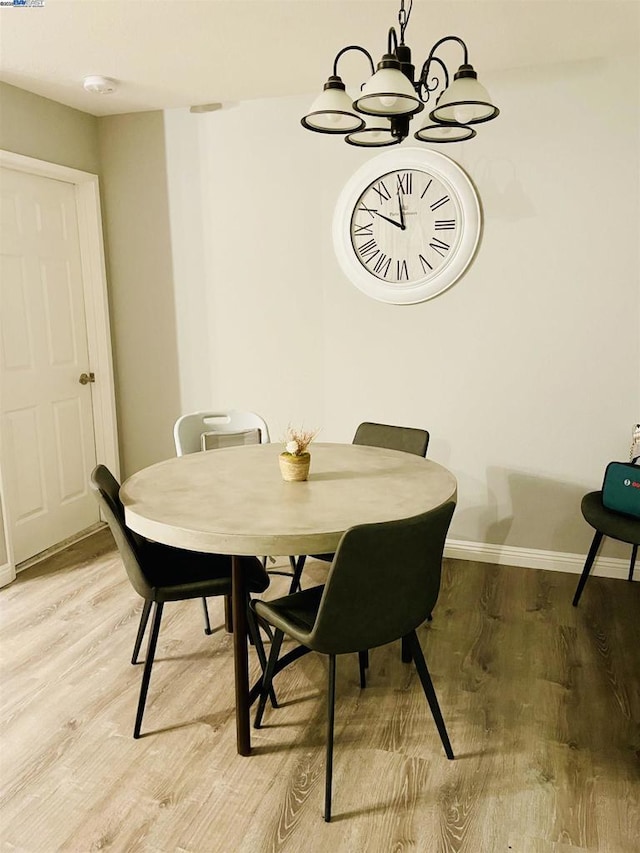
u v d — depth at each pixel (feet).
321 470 7.95
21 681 7.74
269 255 11.68
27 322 11.20
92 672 7.94
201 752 6.57
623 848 5.40
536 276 10.17
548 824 5.65
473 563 11.19
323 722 7.04
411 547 5.60
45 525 11.84
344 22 7.95
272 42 8.56
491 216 10.20
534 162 9.87
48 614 9.39
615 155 9.51
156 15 7.72
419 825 5.64
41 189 11.37
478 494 11.12
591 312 10.02
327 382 11.75
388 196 10.68
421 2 7.40
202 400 12.68
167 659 8.23
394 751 6.57
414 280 10.75
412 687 7.67
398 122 6.31
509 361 10.56
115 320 12.93
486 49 8.91
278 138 11.21
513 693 7.50
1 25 7.96
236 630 6.31
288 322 11.80
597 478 10.43
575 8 7.61
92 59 9.17
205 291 12.23
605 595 9.89
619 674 7.85
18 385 11.05
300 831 5.59
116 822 5.70
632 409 10.09
